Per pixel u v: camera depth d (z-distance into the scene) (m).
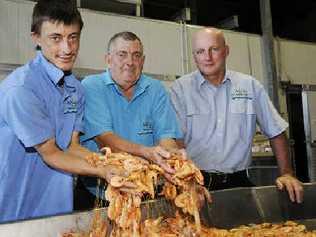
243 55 5.21
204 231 1.82
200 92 2.75
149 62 4.43
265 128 2.81
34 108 1.71
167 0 5.20
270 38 5.29
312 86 5.75
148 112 2.42
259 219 2.25
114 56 2.31
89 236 1.57
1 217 1.75
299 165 5.63
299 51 5.77
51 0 1.72
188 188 1.73
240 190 2.27
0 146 1.74
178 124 2.51
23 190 1.78
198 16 5.85
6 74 3.58
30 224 1.42
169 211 1.89
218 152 2.70
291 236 1.95
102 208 1.66
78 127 1.98
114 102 2.37
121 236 1.55
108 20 4.16
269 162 4.92
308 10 6.46
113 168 1.57
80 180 2.30
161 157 1.68
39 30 1.74
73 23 1.72
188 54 4.66
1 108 1.72
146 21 4.43
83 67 3.97
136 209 1.54
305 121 5.64
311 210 2.37
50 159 1.72
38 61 1.85
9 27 3.62
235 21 5.41
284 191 2.36
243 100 2.74
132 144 2.02
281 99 5.50
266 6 5.32
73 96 1.95
